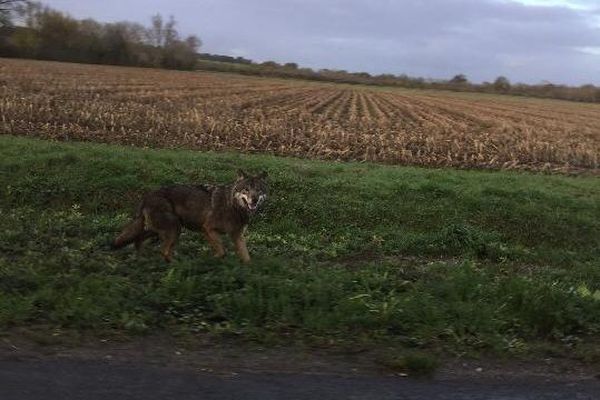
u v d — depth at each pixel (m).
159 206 6.70
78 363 4.23
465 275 6.27
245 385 4.05
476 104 52.78
